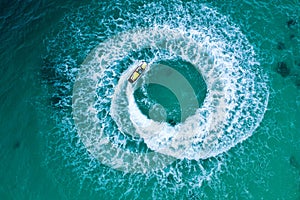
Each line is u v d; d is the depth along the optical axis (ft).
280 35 112.57
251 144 100.48
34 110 103.81
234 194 95.71
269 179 97.04
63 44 111.14
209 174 97.45
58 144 100.27
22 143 100.68
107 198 95.20
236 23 114.01
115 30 113.39
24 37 111.34
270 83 107.34
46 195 95.81
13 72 107.55
